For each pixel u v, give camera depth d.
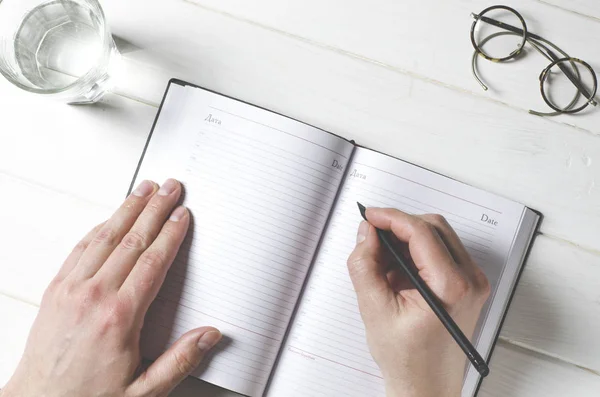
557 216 0.74
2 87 0.74
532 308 0.73
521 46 0.73
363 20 0.75
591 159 0.74
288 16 0.75
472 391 0.70
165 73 0.75
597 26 0.74
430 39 0.75
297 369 0.70
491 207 0.71
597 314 0.73
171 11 0.75
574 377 0.73
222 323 0.69
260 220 0.69
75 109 0.74
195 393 0.72
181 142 0.71
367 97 0.74
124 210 0.69
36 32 0.71
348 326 0.70
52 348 0.65
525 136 0.74
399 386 0.64
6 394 0.66
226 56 0.75
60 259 0.74
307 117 0.74
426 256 0.62
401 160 0.71
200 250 0.69
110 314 0.64
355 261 0.64
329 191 0.70
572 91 0.75
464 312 0.62
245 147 0.69
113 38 0.75
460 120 0.74
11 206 0.74
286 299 0.69
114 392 0.65
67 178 0.74
